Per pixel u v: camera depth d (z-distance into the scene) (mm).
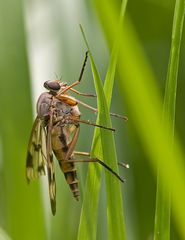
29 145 134
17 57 132
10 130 133
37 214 132
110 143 118
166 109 114
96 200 120
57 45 148
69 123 135
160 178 115
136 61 114
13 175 133
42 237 132
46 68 147
